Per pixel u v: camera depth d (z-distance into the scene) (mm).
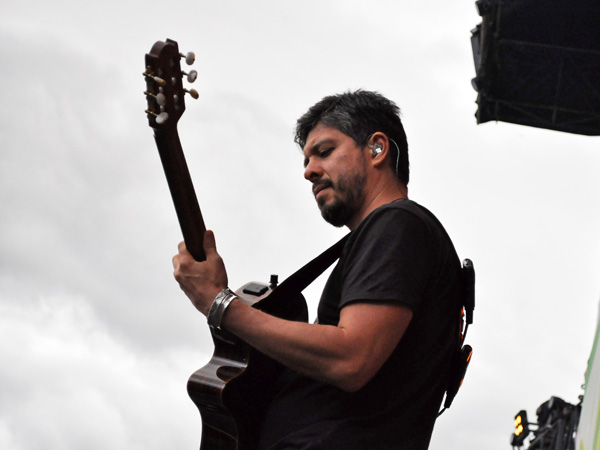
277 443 2299
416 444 2322
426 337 2316
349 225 2549
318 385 2330
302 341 2150
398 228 2273
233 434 2527
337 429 2250
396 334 2182
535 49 10258
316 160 2539
